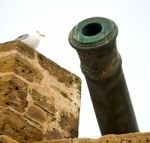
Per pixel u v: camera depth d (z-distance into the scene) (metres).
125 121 7.19
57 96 6.42
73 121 6.47
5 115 5.58
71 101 6.59
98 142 4.95
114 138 4.91
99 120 7.34
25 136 5.69
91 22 6.27
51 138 6.03
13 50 6.14
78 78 6.89
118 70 6.71
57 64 6.64
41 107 6.10
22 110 5.81
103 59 6.38
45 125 6.03
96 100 7.11
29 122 5.83
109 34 6.06
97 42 6.02
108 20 6.26
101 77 6.64
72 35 6.21
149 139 4.78
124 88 7.01
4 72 5.96
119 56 6.74
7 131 5.50
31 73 6.18
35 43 6.72
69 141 5.15
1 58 6.12
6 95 5.75
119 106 7.05
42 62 6.42
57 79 6.54
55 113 6.26
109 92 6.88
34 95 6.08
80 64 6.71
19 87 5.92
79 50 6.15
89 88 7.03
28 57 6.24
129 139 4.84
